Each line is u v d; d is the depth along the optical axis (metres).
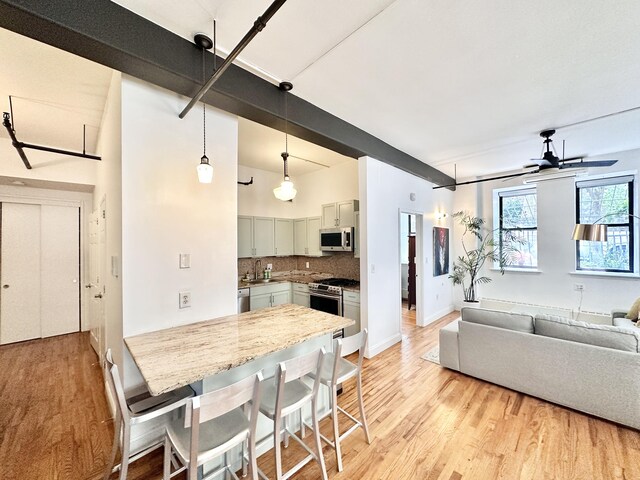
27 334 4.34
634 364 2.12
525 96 2.59
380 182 3.83
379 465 1.84
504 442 2.04
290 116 2.49
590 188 4.62
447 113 2.93
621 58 2.04
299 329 2.08
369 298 3.61
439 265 5.48
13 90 2.48
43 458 1.89
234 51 1.40
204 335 1.96
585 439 2.05
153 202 2.09
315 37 1.82
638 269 4.20
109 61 1.63
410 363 3.41
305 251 5.43
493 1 1.54
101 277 3.10
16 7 1.23
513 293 5.27
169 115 2.17
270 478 1.74
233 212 2.56
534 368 2.57
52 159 3.87
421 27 1.73
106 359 1.54
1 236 4.20
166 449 1.47
